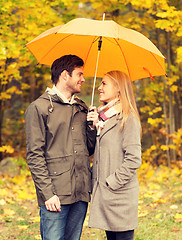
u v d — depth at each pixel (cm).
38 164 252
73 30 249
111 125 271
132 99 279
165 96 755
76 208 273
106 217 269
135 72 318
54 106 263
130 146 262
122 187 268
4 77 662
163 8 580
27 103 872
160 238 396
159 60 288
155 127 839
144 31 733
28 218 478
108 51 319
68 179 260
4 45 540
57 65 272
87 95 808
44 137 257
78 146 269
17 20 605
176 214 465
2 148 657
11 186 635
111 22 262
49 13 595
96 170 277
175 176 696
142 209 505
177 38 750
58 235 259
